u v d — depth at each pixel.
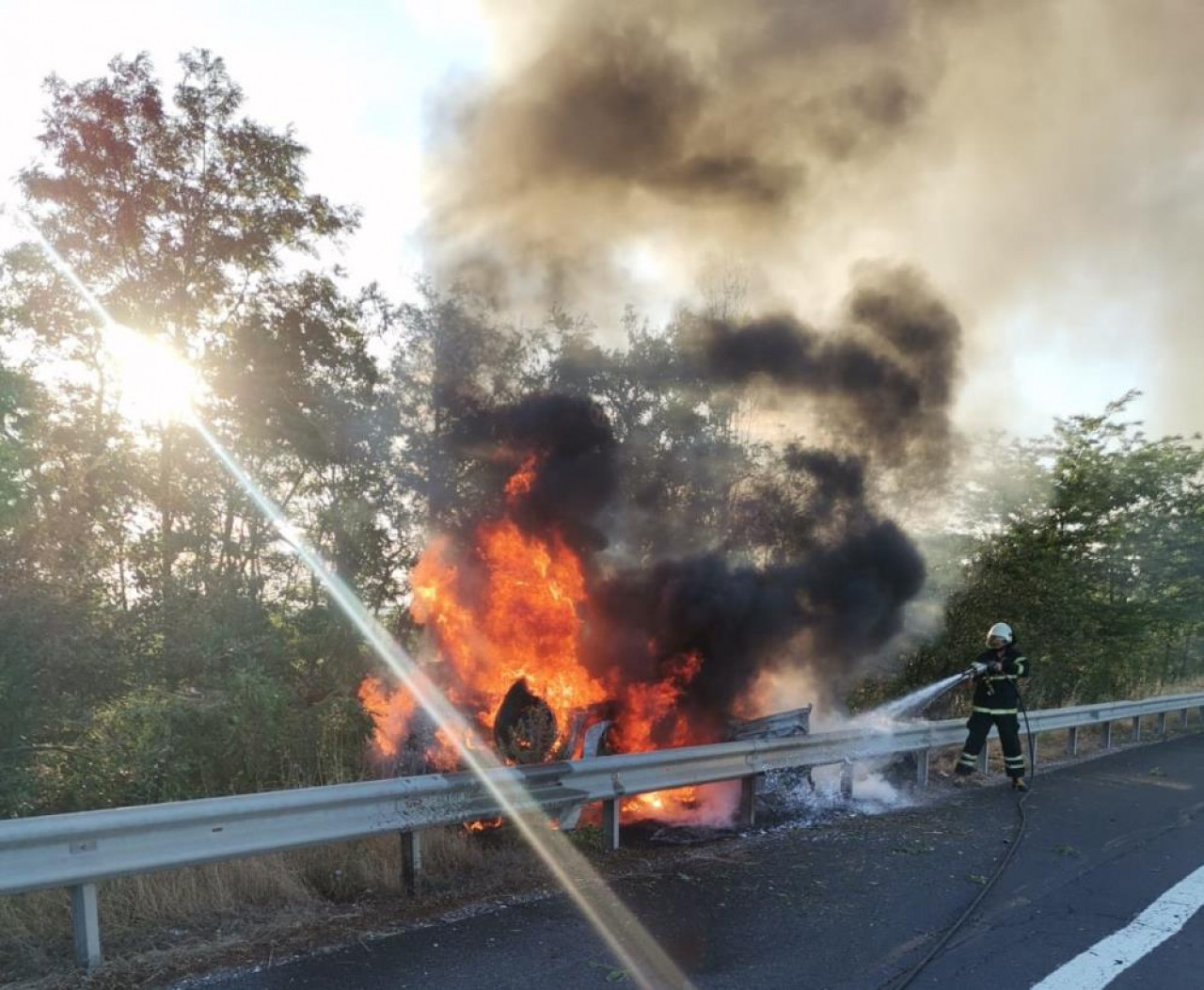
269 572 8.60
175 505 8.05
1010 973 4.23
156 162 9.46
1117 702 12.48
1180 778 9.73
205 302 9.63
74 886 3.99
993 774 9.91
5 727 5.49
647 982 4.04
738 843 6.72
